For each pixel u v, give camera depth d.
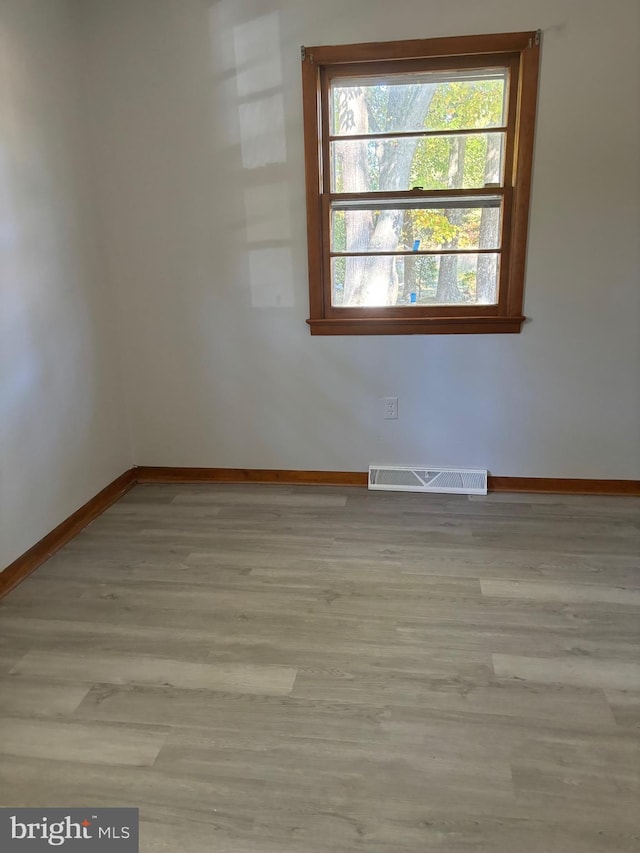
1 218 2.31
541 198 2.75
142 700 1.76
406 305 3.02
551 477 3.11
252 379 3.20
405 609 2.16
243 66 2.78
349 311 3.04
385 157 2.85
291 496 3.16
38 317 2.54
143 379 3.29
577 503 2.99
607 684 1.78
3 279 2.32
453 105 2.77
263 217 2.96
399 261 2.97
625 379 2.92
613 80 2.58
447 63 2.70
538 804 1.41
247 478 3.35
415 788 1.46
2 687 1.83
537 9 2.55
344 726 1.65
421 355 3.03
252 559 2.53
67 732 1.65
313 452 3.27
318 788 1.46
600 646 1.94
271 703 1.74
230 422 3.29
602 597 2.20
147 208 3.03
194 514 2.98
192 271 3.09
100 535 2.78
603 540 2.62
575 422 3.01
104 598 2.27
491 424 3.08
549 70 2.60
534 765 1.51
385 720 1.67
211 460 3.36
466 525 2.78
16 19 2.38
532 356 2.95
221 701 1.75
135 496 3.22
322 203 2.90
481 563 2.45
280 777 1.50
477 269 2.94
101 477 3.08
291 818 1.39
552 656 1.90
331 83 2.81
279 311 3.08
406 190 2.87
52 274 2.64
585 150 2.67
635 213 2.71
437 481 3.17
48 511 2.63
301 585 2.32
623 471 3.04
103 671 1.88
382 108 2.81
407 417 3.13
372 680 1.82
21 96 2.42
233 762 1.54
